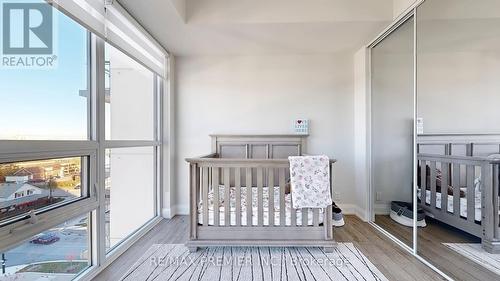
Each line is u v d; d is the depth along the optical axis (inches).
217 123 134.8
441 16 81.3
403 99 101.8
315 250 88.7
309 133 133.5
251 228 86.6
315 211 86.8
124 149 115.3
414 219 88.7
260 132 134.2
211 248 90.4
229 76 134.9
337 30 104.8
